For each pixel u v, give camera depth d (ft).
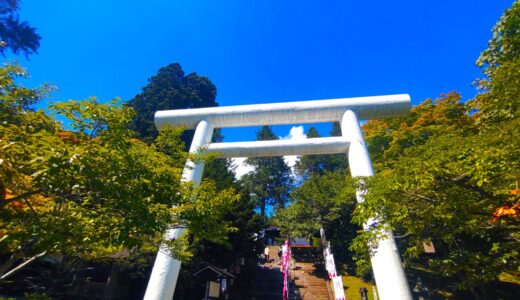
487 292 36.81
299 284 56.29
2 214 11.72
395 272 19.60
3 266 12.63
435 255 52.26
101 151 11.23
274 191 128.06
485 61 32.48
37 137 10.07
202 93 110.11
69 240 11.84
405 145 45.80
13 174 10.58
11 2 59.52
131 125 71.56
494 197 13.29
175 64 110.11
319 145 28.84
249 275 56.95
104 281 48.96
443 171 12.85
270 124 30.86
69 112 12.34
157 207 14.33
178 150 21.53
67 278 36.60
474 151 12.29
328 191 60.54
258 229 56.65
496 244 13.55
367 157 26.18
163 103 88.07
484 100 23.72
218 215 18.44
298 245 73.31
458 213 14.35
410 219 15.60
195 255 43.11
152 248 18.54
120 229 11.40
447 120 44.73
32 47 64.39
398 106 28.71
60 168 9.30
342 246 58.54
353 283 51.31
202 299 45.16
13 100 11.91
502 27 29.30
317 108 29.32
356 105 29.09
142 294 49.93
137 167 12.94
